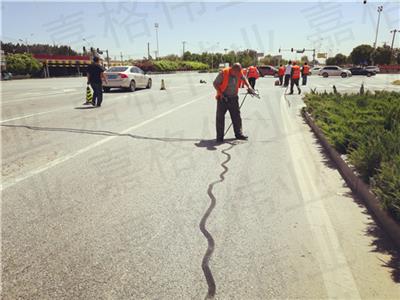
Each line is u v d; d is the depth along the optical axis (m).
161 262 2.74
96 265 2.71
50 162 5.31
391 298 2.35
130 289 2.44
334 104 9.28
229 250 2.91
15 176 4.68
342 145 5.38
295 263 2.74
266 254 2.86
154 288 2.45
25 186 4.32
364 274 2.61
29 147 6.17
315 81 31.16
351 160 4.70
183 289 2.44
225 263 2.74
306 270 2.65
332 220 3.47
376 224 3.38
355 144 5.18
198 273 2.61
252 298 2.36
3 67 35.81
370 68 45.00
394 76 43.22
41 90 19.14
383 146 4.42
